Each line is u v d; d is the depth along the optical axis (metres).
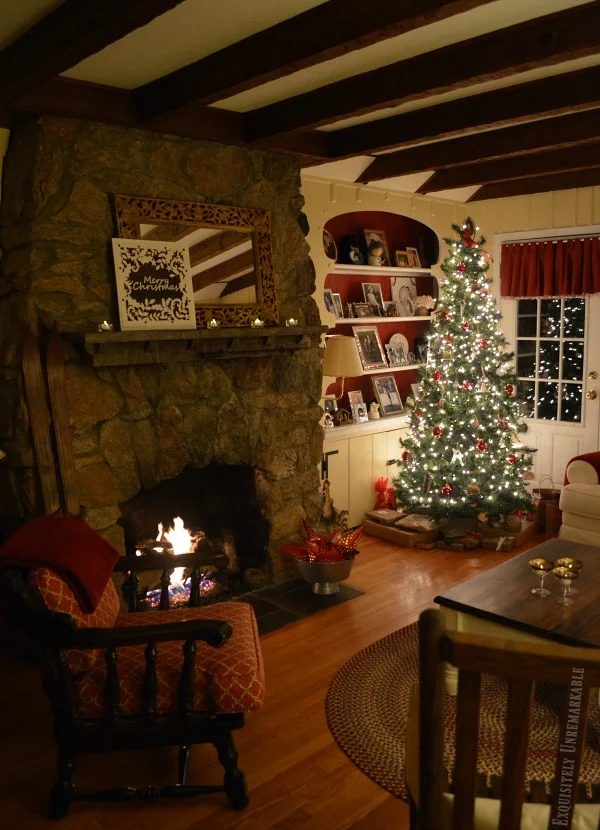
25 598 2.10
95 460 3.39
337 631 3.56
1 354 3.29
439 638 1.20
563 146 3.98
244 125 3.74
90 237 3.31
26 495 3.25
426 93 2.97
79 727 2.20
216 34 2.61
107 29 2.15
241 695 2.21
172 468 3.68
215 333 3.58
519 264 5.78
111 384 3.43
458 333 5.01
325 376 5.02
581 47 2.47
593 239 5.32
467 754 1.20
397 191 5.32
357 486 5.26
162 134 3.52
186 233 3.63
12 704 2.93
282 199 4.11
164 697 2.23
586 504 4.46
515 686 1.15
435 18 2.19
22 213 3.21
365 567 4.48
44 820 2.24
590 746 2.59
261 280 3.96
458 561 4.59
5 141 3.28
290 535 4.27
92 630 2.11
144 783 2.42
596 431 5.55
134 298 3.42
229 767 2.26
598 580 3.06
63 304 3.24
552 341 5.75
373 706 2.88
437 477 5.04
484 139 4.22
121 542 3.50
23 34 2.52
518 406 5.11
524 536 4.95
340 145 4.14
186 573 3.98
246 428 3.99
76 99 3.07
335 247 5.03
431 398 5.11
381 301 5.61
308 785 2.40
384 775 2.44
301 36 2.48
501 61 2.69
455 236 5.91
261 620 3.69
